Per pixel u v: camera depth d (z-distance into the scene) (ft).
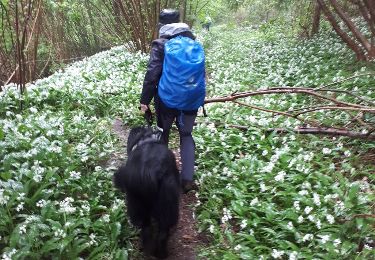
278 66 20.22
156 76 8.00
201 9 35.12
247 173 9.30
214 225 7.98
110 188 8.82
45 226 6.89
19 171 8.25
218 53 26.53
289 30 32.12
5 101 13.30
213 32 41.11
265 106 13.56
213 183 9.24
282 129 11.36
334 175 8.99
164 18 8.33
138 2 24.06
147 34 24.84
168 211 6.63
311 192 8.35
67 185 8.35
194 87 7.80
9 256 6.19
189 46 7.84
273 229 7.50
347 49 20.72
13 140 9.73
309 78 17.62
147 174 6.56
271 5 30.60
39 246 6.79
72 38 30.37
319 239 7.06
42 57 24.59
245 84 17.74
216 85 17.56
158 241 7.09
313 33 27.96
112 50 27.12
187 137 8.66
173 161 7.01
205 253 7.29
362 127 11.01
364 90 14.32
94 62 22.57
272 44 28.22
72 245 6.85
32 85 15.52
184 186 8.63
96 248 6.86
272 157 9.61
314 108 11.37
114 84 16.33
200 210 8.64
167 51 7.79
